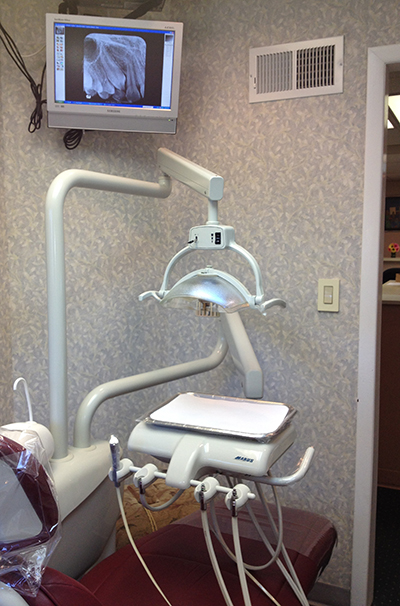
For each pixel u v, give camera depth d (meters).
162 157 1.41
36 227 1.76
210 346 2.04
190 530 1.39
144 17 1.95
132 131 1.71
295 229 1.85
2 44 1.67
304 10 1.78
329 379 1.84
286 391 1.91
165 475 0.95
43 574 0.75
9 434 0.89
